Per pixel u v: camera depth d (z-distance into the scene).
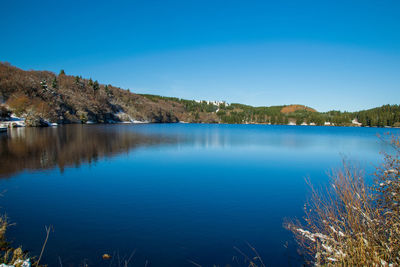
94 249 5.75
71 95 106.81
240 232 6.79
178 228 7.01
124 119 128.12
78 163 16.84
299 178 13.55
